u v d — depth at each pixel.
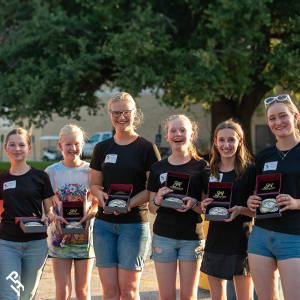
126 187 3.17
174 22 14.09
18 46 13.47
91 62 12.80
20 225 3.02
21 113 12.90
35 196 3.17
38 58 13.91
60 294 3.34
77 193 3.53
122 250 3.15
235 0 11.45
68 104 13.16
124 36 12.21
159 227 3.13
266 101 2.97
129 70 12.16
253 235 2.82
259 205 2.75
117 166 3.28
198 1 12.55
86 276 3.44
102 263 3.20
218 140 3.11
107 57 13.07
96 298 4.02
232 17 11.59
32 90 12.49
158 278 3.10
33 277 3.11
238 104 16.47
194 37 13.27
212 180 3.13
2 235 3.05
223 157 3.15
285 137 2.84
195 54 11.62
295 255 2.61
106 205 3.08
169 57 12.76
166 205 2.99
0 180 3.18
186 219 3.08
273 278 2.73
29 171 3.22
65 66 12.48
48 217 3.21
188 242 3.06
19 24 14.13
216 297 3.09
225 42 12.16
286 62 12.20
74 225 3.29
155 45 12.57
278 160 2.83
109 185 3.31
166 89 13.62
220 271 3.00
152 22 13.05
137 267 3.14
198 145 3.64
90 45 13.60
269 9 12.11
